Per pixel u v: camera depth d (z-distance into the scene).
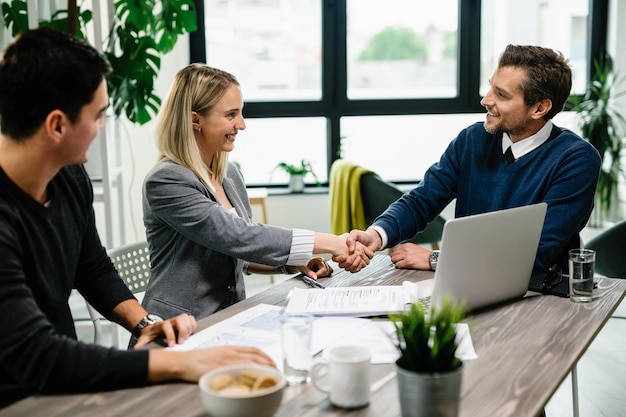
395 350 1.43
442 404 1.09
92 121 1.31
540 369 1.35
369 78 5.42
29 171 1.34
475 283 1.65
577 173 2.01
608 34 5.35
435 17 5.34
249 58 5.31
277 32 5.28
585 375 3.15
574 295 1.79
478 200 2.20
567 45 5.43
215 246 1.95
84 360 1.24
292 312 1.64
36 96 1.25
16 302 1.24
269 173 5.50
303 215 5.31
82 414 1.17
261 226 1.99
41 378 1.22
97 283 1.68
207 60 5.27
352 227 4.11
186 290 2.02
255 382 1.15
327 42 5.27
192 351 1.30
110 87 3.57
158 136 2.04
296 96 5.39
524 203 2.09
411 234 2.28
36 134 1.28
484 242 1.62
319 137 5.48
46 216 1.41
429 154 5.54
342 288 1.83
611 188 4.96
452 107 5.43
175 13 3.98
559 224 1.99
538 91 1.98
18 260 1.29
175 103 2.02
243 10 5.23
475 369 1.35
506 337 1.53
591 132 4.95
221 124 2.04
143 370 1.26
